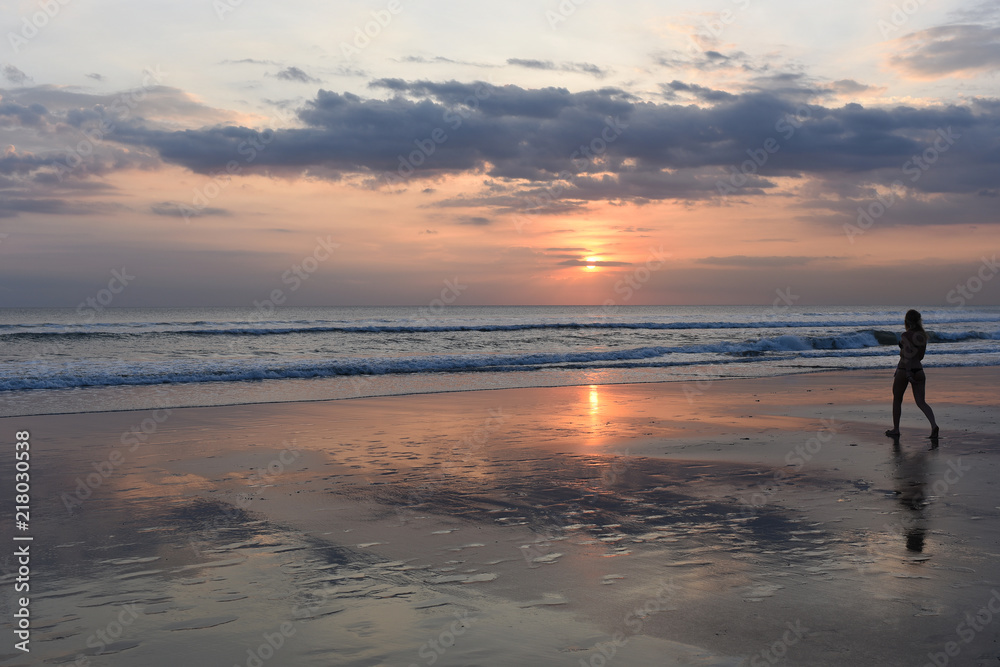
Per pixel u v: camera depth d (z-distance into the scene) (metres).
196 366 19.23
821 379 18.33
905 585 4.22
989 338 36.84
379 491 6.82
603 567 4.62
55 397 14.33
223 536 5.36
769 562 4.68
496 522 5.75
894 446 9.13
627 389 16.19
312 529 5.54
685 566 4.62
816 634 3.56
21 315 111.06
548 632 3.61
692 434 10.12
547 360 23.83
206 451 8.84
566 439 9.75
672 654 3.35
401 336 38.62
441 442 9.52
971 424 10.91
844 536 5.27
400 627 3.69
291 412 12.35
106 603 4.03
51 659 3.32
